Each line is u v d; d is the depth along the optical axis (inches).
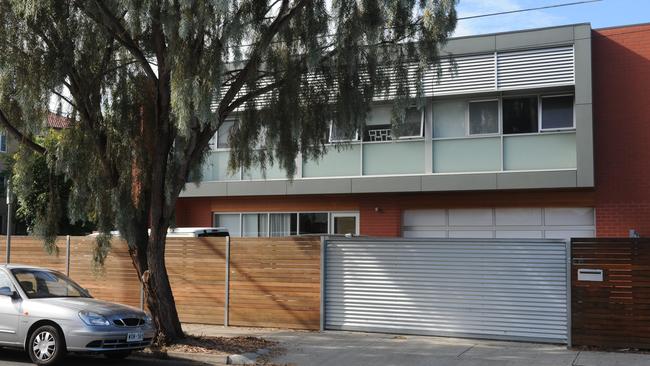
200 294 548.1
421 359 397.7
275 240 527.8
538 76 644.1
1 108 447.5
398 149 709.9
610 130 645.3
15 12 391.9
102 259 471.2
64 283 425.1
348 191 719.1
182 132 380.2
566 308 433.7
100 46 440.8
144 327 394.3
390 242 491.8
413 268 483.5
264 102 472.4
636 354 403.2
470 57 669.9
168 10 362.9
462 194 705.0
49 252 489.1
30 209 780.0
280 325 520.4
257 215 804.6
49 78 408.5
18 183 467.8
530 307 446.0
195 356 409.4
